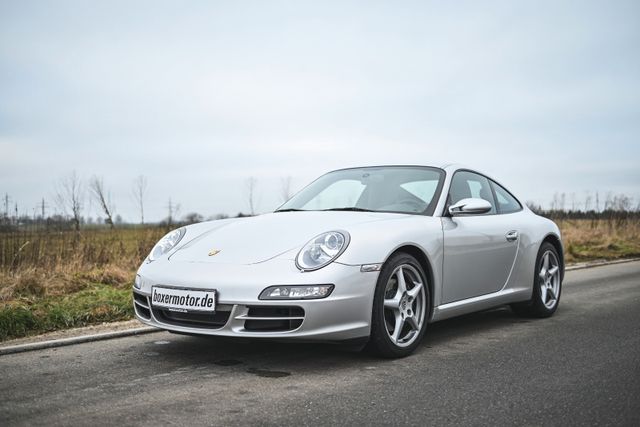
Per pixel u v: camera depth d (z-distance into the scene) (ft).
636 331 15.03
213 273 11.25
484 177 16.61
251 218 13.93
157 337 14.24
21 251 23.18
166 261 12.34
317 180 16.39
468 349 12.96
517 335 14.57
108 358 12.10
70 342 13.48
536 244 16.89
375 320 11.47
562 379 10.46
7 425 8.14
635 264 36.17
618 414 8.59
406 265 12.23
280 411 8.75
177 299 11.39
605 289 23.65
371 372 10.95
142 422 8.26
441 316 13.33
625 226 57.52
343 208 14.26
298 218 13.14
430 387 9.98
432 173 14.94
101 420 8.34
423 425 8.16
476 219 14.98
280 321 10.82
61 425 8.14
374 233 11.77
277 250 11.50
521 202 17.98
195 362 11.71
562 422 8.27
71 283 21.03
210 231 13.41
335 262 11.00
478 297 14.71
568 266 33.78
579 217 61.67
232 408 8.87
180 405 9.02
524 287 16.47
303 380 10.41
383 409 8.83
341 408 8.88
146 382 10.32
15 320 14.89
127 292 19.72
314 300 10.62
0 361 11.90
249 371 11.02
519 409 8.82
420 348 13.07
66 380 10.46
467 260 14.06
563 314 17.87
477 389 9.86
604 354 12.41
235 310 10.82
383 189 14.65
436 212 13.70
